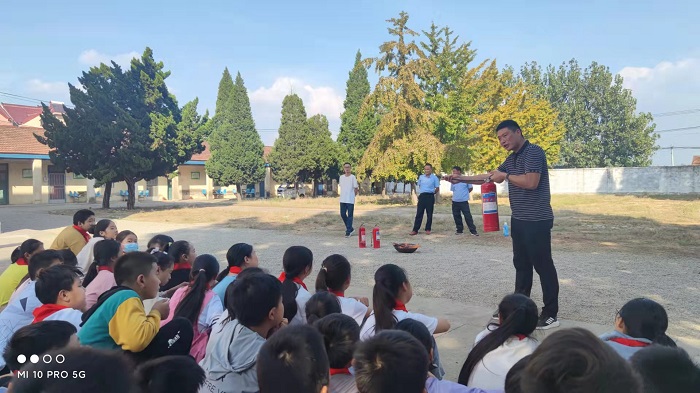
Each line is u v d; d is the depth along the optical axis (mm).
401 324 2816
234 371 2846
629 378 1341
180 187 41688
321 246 11477
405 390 1786
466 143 25891
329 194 43625
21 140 33469
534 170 5102
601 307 5848
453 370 4109
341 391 2494
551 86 53188
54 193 35469
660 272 7770
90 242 6254
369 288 7270
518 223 5289
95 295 4523
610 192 36062
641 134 48312
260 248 11234
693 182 33094
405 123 25297
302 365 2004
